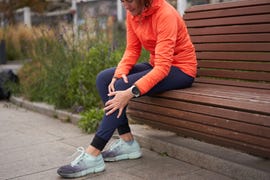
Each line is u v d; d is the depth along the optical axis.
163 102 2.78
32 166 3.05
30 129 4.21
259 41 2.98
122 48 5.34
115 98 2.73
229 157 2.85
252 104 2.20
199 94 2.56
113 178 2.76
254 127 2.19
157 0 2.75
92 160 2.82
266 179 2.54
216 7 3.29
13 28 12.79
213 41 3.28
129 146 3.10
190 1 8.21
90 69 4.78
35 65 6.15
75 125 4.34
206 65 3.33
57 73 5.02
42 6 17.89
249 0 3.06
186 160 3.05
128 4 2.76
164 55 2.70
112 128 2.80
